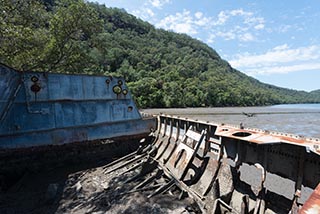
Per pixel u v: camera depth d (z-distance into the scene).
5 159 7.95
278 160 4.97
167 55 126.44
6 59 12.36
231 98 91.81
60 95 8.98
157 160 9.32
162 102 65.06
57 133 8.91
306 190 9.57
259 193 5.11
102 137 9.96
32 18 13.72
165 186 7.34
